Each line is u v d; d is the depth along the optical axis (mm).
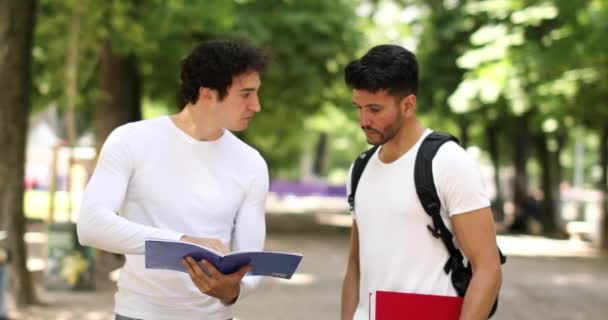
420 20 30922
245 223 4668
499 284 4312
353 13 28906
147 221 4508
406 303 4258
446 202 4340
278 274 4312
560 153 40250
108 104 22062
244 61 4418
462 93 20547
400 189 4387
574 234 35125
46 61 19234
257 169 4676
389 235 4430
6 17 12641
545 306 14859
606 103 24406
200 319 4551
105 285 15992
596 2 18312
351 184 4656
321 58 28031
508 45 20078
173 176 4508
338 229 35906
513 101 22891
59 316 12602
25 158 12961
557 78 21859
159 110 38250
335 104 32031
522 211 36781
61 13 17281
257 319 13062
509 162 46969
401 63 4309
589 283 18578
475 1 28938
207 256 4121
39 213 36594
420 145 4387
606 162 28703
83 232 4352
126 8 18000
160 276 4488
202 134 4539
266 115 33250
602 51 18953
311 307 14352
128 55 21484
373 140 4414
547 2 19250
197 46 4512
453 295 4367
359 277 4836
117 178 4441
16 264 13062
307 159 82812
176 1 19562
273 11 26906
